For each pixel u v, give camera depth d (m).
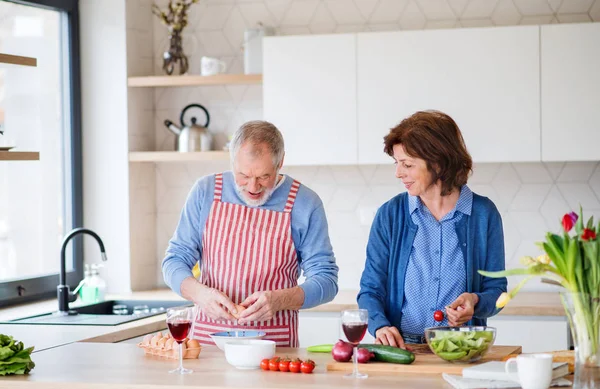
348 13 4.91
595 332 2.12
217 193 3.10
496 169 4.78
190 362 2.64
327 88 4.52
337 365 2.49
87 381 2.37
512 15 4.75
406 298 2.91
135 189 4.94
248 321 2.83
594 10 4.68
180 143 4.84
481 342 2.46
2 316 4.00
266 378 2.38
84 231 4.16
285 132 4.56
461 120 4.41
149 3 5.11
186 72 4.92
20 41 4.58
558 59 4.33
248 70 4.77
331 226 4.94
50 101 4.78
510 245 4.77
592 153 4.32
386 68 4.46
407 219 2.92
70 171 4.87
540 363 2.13
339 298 4.50
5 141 3.43
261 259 3.06
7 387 2.40
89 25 4.89
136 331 3.68
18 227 4.54
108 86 4.87
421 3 4.83
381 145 4.48
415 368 2.43
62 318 3.95
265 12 5.00
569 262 2.14
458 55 4.40
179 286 2.95
